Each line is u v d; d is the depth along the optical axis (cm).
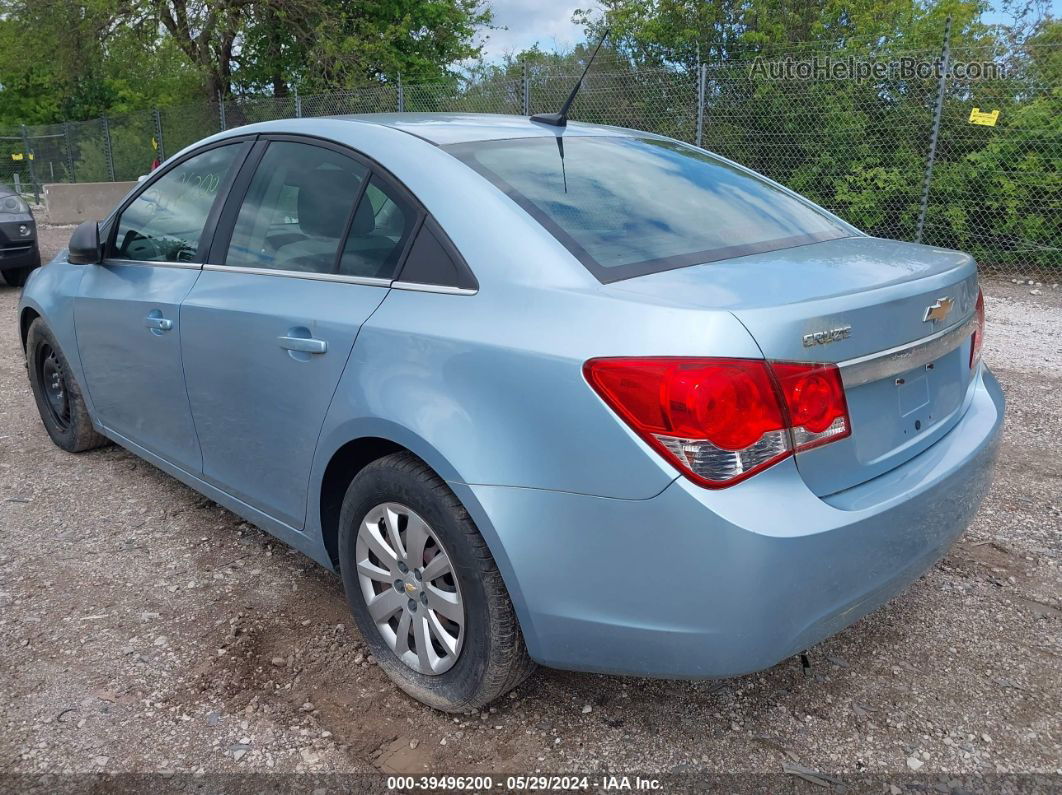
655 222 236
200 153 326
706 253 224
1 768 217
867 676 251
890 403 211
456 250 221
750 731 229
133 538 344
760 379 176
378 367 224
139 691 247
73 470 414
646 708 238
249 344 266
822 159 1018
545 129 287
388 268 237
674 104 1096
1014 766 214
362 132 264
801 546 178
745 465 177
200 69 1975
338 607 292
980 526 345
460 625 219
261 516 289
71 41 2047
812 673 253
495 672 215
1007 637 269
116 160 2017
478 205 224
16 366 623
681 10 1279
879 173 980
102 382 369
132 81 2662
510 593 203
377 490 230
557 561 194
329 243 257
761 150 1062
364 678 253
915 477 210
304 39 1953
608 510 185
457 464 202
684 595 181
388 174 247
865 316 195
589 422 185
